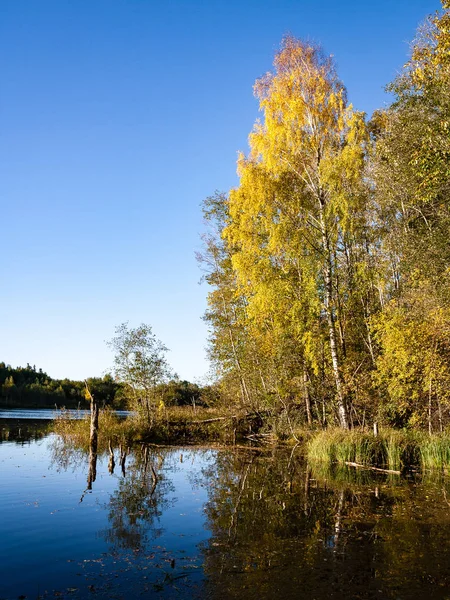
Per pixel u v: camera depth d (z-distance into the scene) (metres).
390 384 17.66
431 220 18.16
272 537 7.61
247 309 20.11
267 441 22.80
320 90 19.38
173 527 8.19
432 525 8.23
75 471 14.04
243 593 5.48
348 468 14.82
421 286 16.70
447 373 16.17
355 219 19.58
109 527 8.16
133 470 14.53
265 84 20.20
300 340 19.52
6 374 85.44
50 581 5.84
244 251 20.20
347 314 21.20
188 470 14.66
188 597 5.37
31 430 30.03
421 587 5.64
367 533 7.78
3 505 9.65
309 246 19.06
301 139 19.45
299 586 5.67
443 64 13.57
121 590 5.57
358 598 5.35
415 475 13.47
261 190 18.94
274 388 22.66
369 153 21.45
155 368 24.27
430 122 15.52
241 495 10.81
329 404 21.28
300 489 11.50
